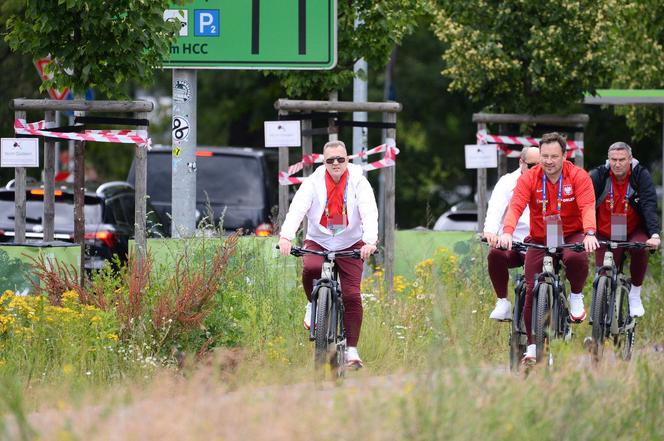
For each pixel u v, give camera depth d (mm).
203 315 33844
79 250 38031
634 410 22047
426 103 114688
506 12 48938
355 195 31297
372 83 111188
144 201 38875
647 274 46406
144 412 19234
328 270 30750
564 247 31125
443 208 115812
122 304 33781
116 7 37906
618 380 23312
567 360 23750
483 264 44188
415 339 37156
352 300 31328
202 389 20375
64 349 31094
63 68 38844
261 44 45406
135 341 32938
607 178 35094
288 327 36469
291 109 45500
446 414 19391
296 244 40969
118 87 39094
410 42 114375
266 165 61844
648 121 64875
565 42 49062
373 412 19281
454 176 117188
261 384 22109
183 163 45469
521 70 49906
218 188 60844
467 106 114688
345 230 31344
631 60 59906
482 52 48938
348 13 47375
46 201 40219
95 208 51406
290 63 45500
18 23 38844
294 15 45406
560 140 31219
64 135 39438
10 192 51906
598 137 99250
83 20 37781
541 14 49219
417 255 49938
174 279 35000
